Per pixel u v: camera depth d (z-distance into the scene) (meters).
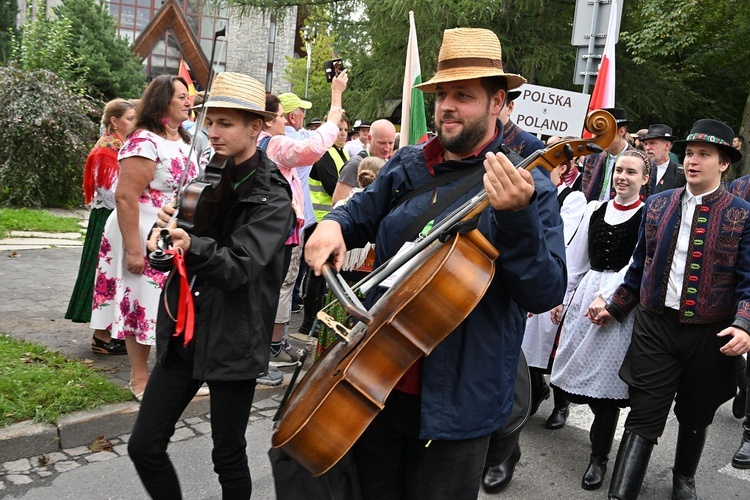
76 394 4.24
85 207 14.43
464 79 2.17
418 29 15.68
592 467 4.09
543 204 2.21
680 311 3.67
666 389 3.72
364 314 1.98
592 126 2.07
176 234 2.48
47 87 13.45
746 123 15.61
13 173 13.25
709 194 3.68
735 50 18.52
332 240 2.21
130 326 4.29
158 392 2.80
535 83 16.17
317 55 25.06
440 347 2.18
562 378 4.24
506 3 15.83
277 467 2.32
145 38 33.91
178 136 4.44
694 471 3.98
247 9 18.48
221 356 2.73
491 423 2.22
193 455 4.00
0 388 4.13
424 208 2.34
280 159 4.93
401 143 6.16
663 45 16.62
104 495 3.50
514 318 2.29
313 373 2.31
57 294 7.03
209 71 2.79
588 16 7.18
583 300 4.26
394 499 2.44
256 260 2.68
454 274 2.01
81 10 25.88
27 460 3.80
